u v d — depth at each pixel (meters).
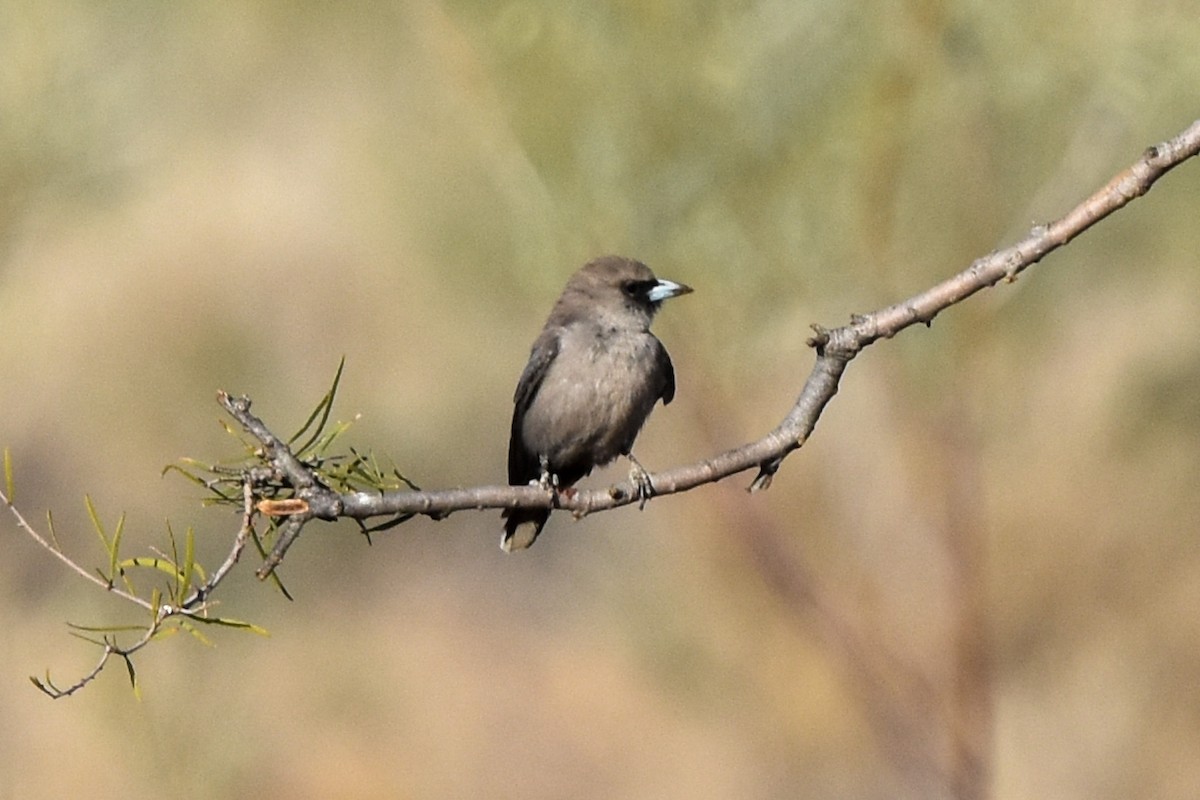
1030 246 6.51
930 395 11.11
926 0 9.41
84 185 10.08
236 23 13.26
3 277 10.61
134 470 18.02
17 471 17.41
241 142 14.54
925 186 9.95
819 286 9.99
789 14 9.41
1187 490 13.21
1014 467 12.98
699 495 12.34
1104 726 13.48
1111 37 9.24
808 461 12.02
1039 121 9.88
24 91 9.79
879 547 12.05
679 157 9.65
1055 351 12.16
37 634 14.20
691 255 9.89
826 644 12.18
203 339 17.53
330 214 15.91
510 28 9.67
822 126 9.56
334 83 13.53
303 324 17.50
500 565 20.30
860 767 13.01
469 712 17.95
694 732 14.84
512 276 11.38
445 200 11.82
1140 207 11.37
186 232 16.34
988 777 11.68
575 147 9.71
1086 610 13.55
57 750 12.45
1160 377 12.34
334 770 16.45
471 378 16.91
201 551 18.64
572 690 17.66
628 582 16.00
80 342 16.62
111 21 10.45
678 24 9.52
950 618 11.75
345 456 6.54
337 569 19.89
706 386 10.92
